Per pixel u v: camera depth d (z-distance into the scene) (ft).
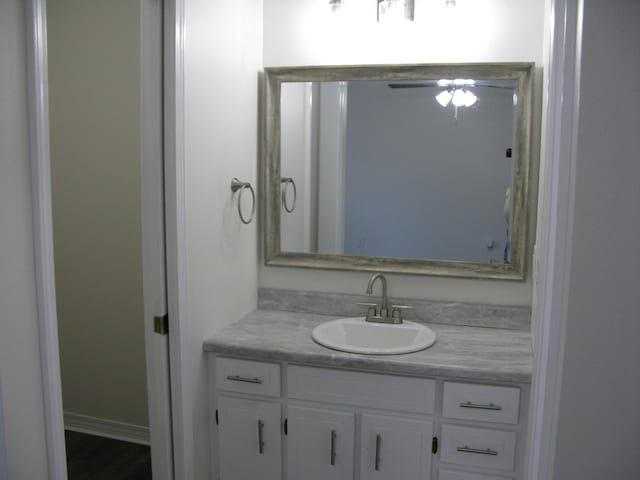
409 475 6.53
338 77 7.91
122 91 8.65
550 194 4.65
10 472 3.85
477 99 7.53
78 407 9.66
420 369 6.23
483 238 7.71
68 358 9.57
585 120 4.16
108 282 9.16
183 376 6.28
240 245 7.82
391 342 7.52
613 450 4.38
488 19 7.47
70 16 8.77
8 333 3.78
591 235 4.23
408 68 7.66
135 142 8.70
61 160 9.09
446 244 7.85
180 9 5.78
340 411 6.64
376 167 7.97
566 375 4.38
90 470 8.53
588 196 4.21
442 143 7.71
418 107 7.73
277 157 8.23
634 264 4.19
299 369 6.69
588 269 4.26
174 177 5.87
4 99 3.68
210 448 7.20
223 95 7.00
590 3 4.08
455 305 7.80
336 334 7.55
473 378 6.13
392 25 7.76
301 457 6.84
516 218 7.52
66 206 9.18
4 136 3.69
